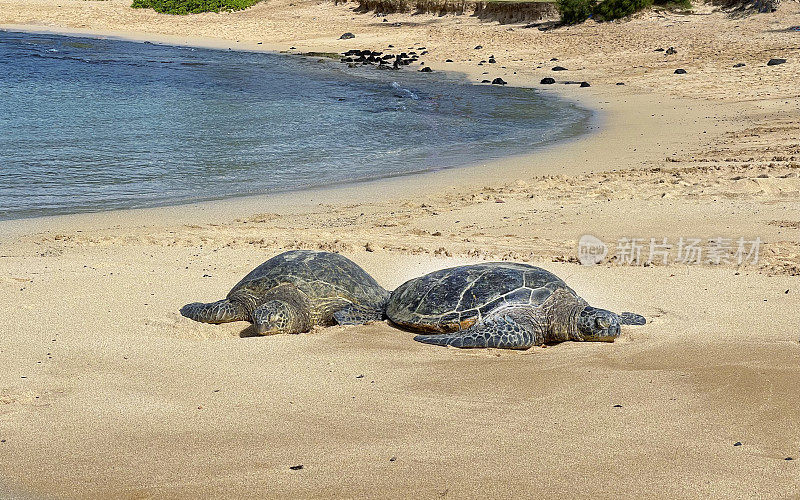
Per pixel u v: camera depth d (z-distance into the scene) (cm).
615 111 2288
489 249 958
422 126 2147
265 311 672
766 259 870
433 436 464
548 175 1470
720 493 391
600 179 1386
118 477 423
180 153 1769
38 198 1355
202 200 1352
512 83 3002
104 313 732
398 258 927
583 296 758
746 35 3362
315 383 555
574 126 2081
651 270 842
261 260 934
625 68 3070
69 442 468
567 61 3381
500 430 470
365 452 445
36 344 645
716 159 1504
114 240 1046
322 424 485
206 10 5697
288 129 2092
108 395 539
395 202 1296
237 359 608
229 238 1057
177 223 1178
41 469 435
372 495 397
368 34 4625
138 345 644
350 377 566
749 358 574
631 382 539
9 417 504
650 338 636
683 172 1399
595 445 446
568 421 480
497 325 635
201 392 543
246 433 474
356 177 1526
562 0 4200
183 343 651
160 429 483
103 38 4838
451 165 1623
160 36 4934
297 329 688
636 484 402
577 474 414
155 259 945
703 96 2416
